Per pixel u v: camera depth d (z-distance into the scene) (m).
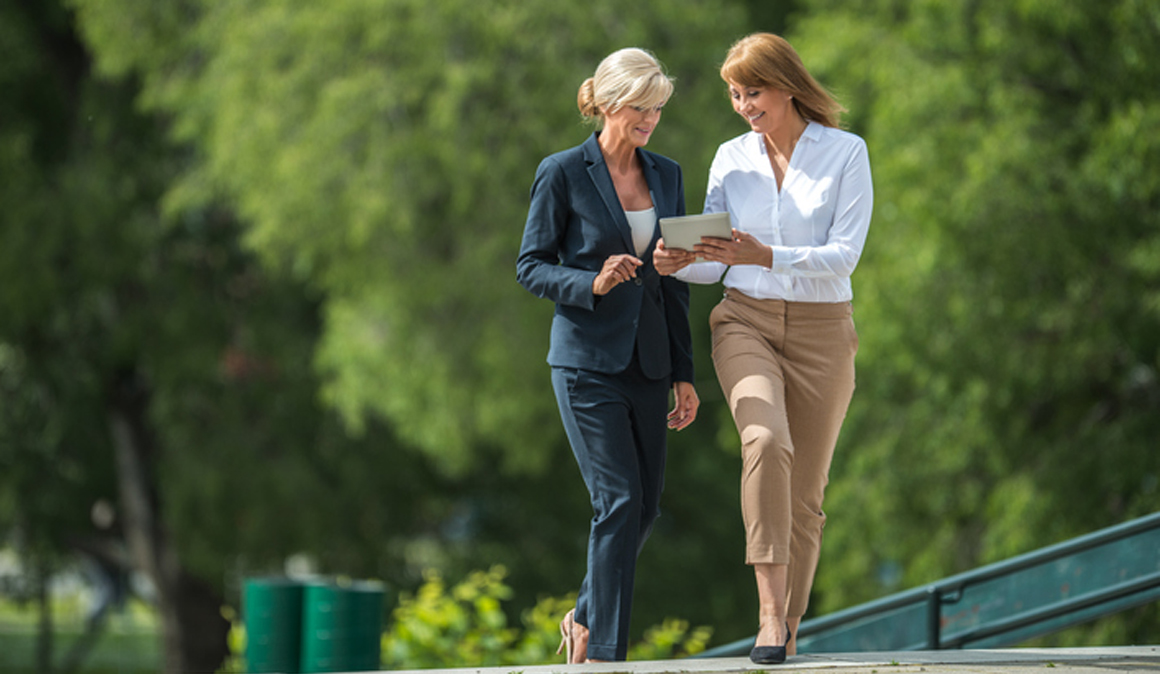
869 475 32.50
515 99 36.38
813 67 31.92
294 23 37.31
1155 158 25.95
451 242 38.59
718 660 9.50
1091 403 30.53
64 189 44.50
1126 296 27.31
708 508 49.75
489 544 49.94
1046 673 9.25
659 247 9.44
